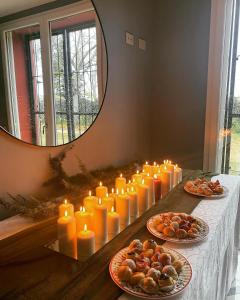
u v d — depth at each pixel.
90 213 0.95
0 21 0.99
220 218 1.11
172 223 0.98
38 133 1.20
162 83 2.28
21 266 0.77
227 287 1.50
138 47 2.03
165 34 2.21
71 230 0.85
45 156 1.29
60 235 0.85
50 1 1.20
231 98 2.07
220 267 1.20
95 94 1.57
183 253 0.87
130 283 0.69
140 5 2.00
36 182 1.26
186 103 2.21
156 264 0.74
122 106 1.90
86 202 1.04
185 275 0.73
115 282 0.69
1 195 1.11
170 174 1.43
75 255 0.85
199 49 2.10
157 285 0.67
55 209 1.11
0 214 1.10
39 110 1.19
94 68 1.54
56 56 1.26
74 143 1.46
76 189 1.34
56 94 1.28
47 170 1.31
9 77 1.04
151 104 2.34
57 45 1.26
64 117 1.35
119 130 1.89
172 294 0.66
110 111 1.77
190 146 2.25
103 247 0.88
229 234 1.36
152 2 2.18
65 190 1.36
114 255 0.82
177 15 2.14
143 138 2.25
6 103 1.04
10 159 1.13
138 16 1.98
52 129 1.28
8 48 1.03
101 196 1.14
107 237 0.95
